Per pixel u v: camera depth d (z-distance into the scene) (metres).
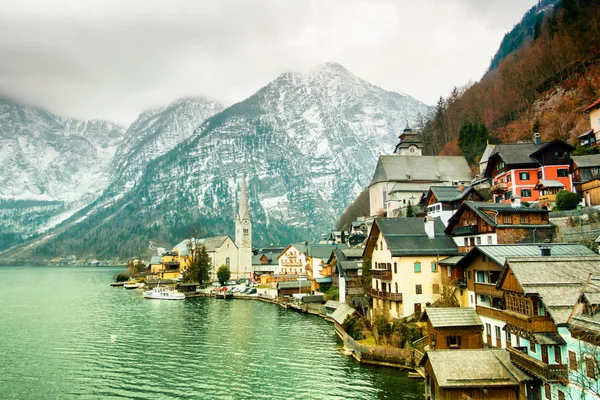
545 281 40.09
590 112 98.69
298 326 90.69
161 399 50.97
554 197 83.88
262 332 84.88
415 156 157.75
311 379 56.09
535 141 103.00
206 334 83.81
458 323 53.97
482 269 56.09
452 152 179.12
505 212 62.72
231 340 78.19
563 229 65.38
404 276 69.38
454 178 151.38
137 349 72.62
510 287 43.38
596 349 32.34
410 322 66.06
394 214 140.25
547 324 38.53
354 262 103.88
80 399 51.47
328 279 124.75
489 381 41.47
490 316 51.91
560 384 37.28
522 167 95.75
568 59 149.62
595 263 42.31
